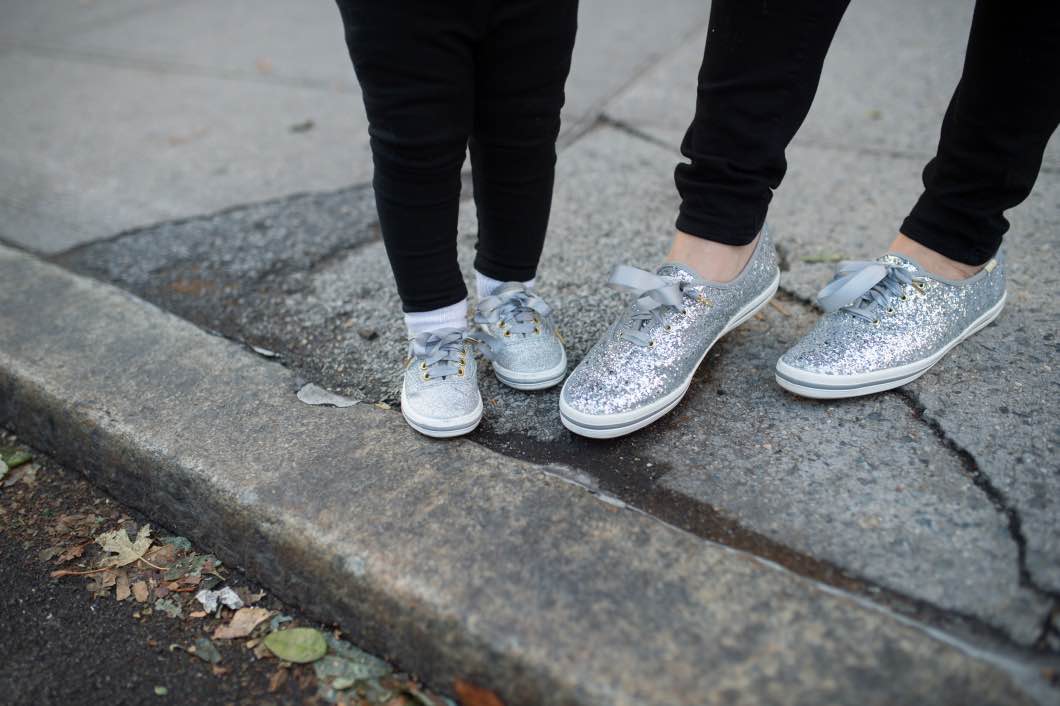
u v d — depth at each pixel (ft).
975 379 4.42
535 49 3.76
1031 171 4.08
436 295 4.31
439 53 3.48
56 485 4.99
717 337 4.54
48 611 4.18
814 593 3.29
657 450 4.25
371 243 6.79
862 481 3.90
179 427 4.53
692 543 3.55
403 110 3.58
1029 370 4.45
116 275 6.55
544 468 4.22
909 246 4.51
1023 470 3.82
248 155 8.60
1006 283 5.16
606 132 8.45
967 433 4.07
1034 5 3.52
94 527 4.67
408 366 4.54
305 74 10.89
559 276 5.93
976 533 3.57
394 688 3.65
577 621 3.23
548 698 3.13
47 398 4.90
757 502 3.86
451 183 3.96
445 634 3.36
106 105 10.21
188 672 3.84
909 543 3.56
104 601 4.22
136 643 3.99
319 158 8.43
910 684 2.93
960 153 4.09
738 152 4.00
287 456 4.25
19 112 10.14
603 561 3.48
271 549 3.96
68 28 13.71
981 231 4.28
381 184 3.92
